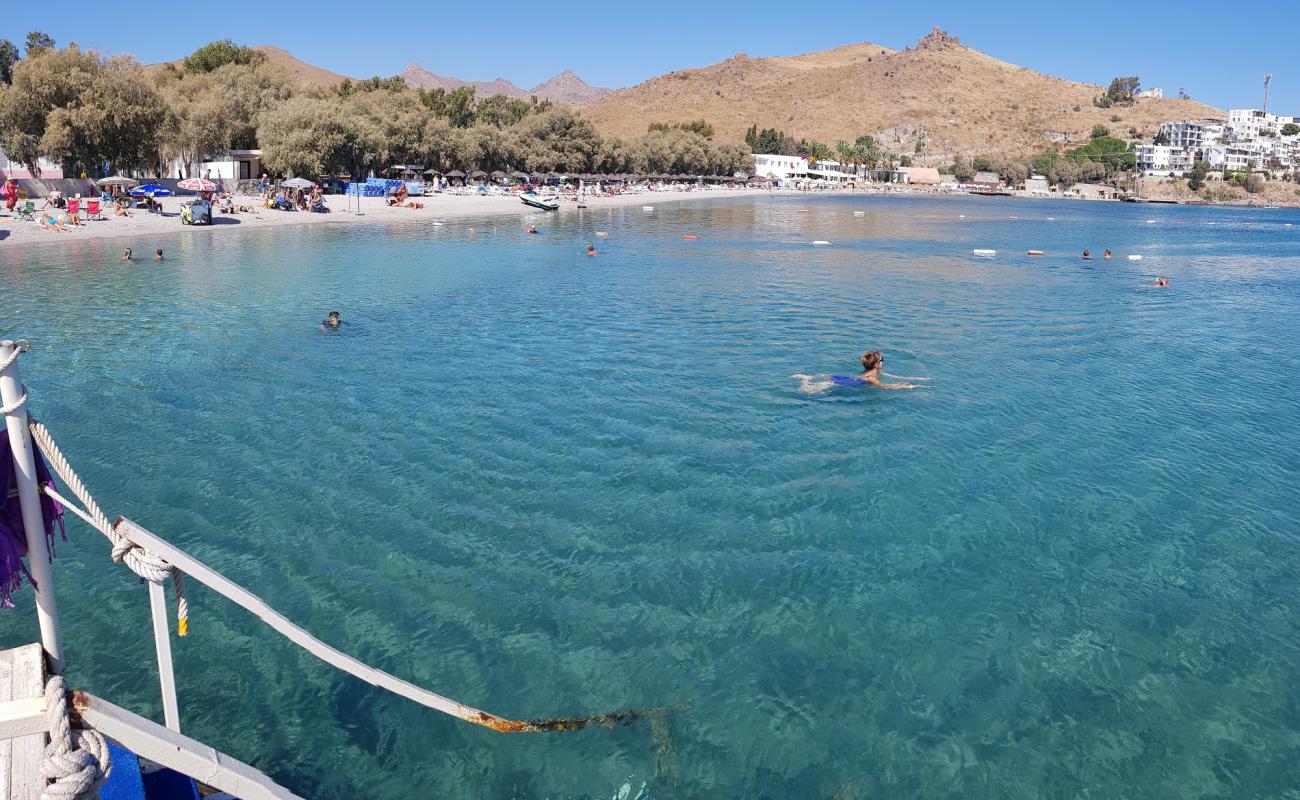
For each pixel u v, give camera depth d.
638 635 7.61
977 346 19.91
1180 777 5.98
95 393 14.84
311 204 61.03
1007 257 43.66
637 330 21.47
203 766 3.70
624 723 6.45
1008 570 8.87
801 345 19.73
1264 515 10.30
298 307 24.02
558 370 17.02
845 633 7.68
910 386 15.88
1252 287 33.78
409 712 6.52
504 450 12.22
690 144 158.62
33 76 55.03
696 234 57.03
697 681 6.98
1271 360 19.09
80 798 3.15
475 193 91.88
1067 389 15.95
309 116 76.25
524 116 129.50
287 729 6.27
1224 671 7.21
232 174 76.25
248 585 8.30
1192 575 8.84
